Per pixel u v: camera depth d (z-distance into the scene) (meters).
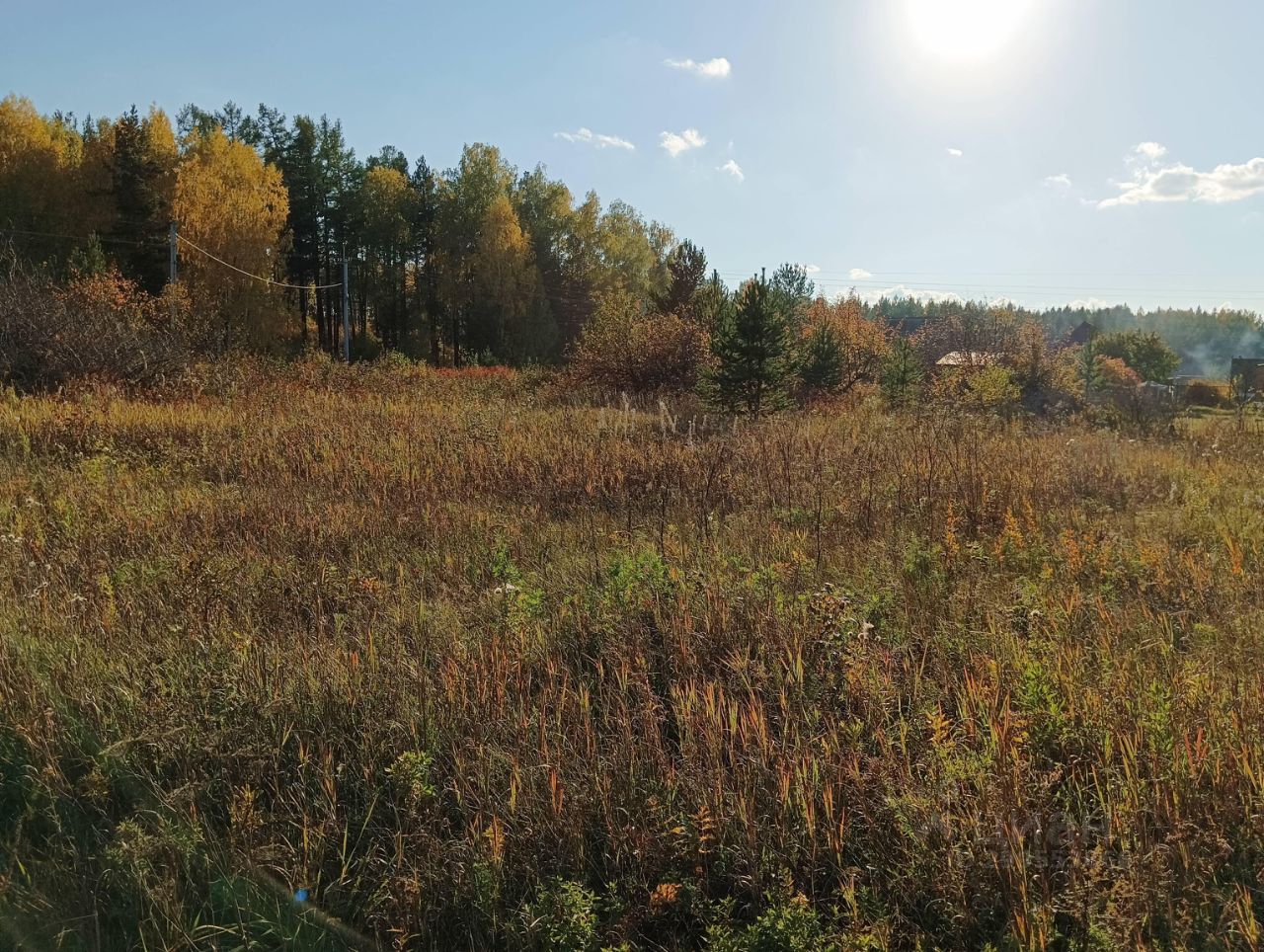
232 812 2.78
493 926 2.51
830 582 4.89
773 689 3.61
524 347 52.12
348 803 3.00
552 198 58.94
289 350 46.44
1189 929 2.27
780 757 3.03
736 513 7.08
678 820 2.81
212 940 2.47
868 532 6.27
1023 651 3.81
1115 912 2.27
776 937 2.35
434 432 10.95
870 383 28.14
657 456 8.94
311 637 4.14
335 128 55.59
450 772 3.11
